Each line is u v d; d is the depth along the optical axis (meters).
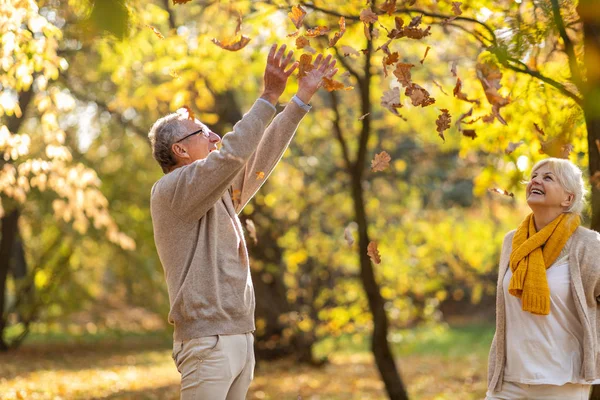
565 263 4.34
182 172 3.86
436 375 16.69
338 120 10.12
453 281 17.38
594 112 4.61
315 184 16.00
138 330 27.72
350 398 12.61
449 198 22.23
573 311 4.31
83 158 18.62
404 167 16.09
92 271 24.20
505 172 7.85
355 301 15.39
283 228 15.67
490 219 16.59
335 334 15.21
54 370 16.25
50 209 18.75
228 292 3.90
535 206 4.47
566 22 5.25
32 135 14.30
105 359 19.88
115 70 9.72
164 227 3.93
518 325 4.40
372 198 16.45
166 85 9.24
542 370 4.30
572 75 4.91
